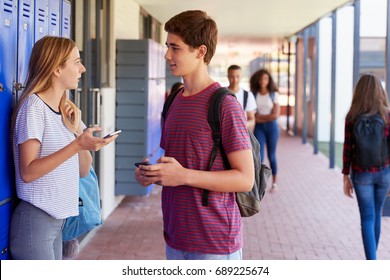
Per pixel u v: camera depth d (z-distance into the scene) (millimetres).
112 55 8531
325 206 9102
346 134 5414
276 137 10016
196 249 2762
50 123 3283
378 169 5301
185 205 2771
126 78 8656
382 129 5273
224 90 2775
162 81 10375
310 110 21078
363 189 5340
